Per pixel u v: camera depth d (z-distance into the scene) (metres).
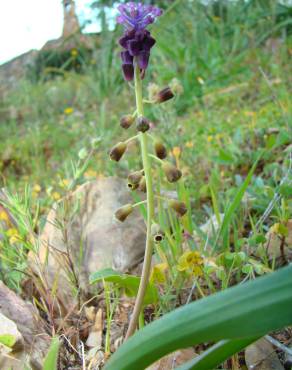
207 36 0.87
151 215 0.18
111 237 0.29
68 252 0.26
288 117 0.47
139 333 0.13
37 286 0.24
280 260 0.26
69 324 0.24
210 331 0.12
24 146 0.71
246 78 0.75
